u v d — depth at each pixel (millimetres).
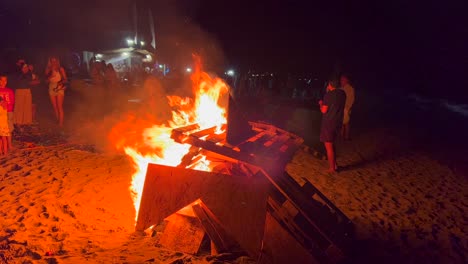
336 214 5332
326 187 6840
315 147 10578
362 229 5152
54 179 6023
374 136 13398
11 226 4203
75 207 4938
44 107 13250
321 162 8727
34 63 21094
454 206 6488
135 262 3508
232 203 3816
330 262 3818
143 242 4059
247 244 3732
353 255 4324
